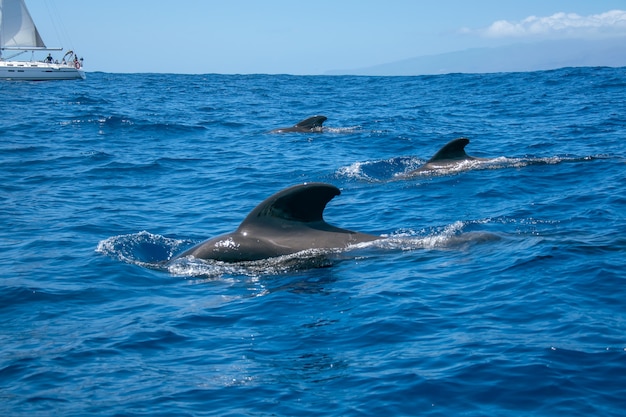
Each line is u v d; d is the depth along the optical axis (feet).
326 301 32.45
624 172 61.57
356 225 48.65
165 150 85.15
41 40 235.81
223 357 26.91
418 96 167.53
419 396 23.31
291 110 137.49
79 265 39.06
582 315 29.17
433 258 38.01
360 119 118.52
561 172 62.95
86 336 29.12
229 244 38.99
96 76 284.00
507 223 46.52
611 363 24.72
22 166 72.64
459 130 100.22
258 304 32.42
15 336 29.30
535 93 157.89
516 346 26.45
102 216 51.88
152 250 42.37
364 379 24.64
